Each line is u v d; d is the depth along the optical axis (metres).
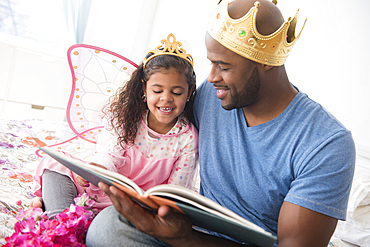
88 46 1.04
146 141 1.05
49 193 0.91
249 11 0.69
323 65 2.24
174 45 0.94
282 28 0.70
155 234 0.63
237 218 0.53
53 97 2.56
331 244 1.27
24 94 2.44
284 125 0.80
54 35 2.82
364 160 2.01
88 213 0.78
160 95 0.93
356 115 2.11
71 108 1.13
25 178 1.19
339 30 2.17
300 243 0.68
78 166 0.64
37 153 1.11
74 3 2.80
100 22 3.00
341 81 2.17
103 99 1.15
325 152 0.72
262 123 0.83
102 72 1.10
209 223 0.60
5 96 2.31
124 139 1.01
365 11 2.08
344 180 0.70
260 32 0.72
